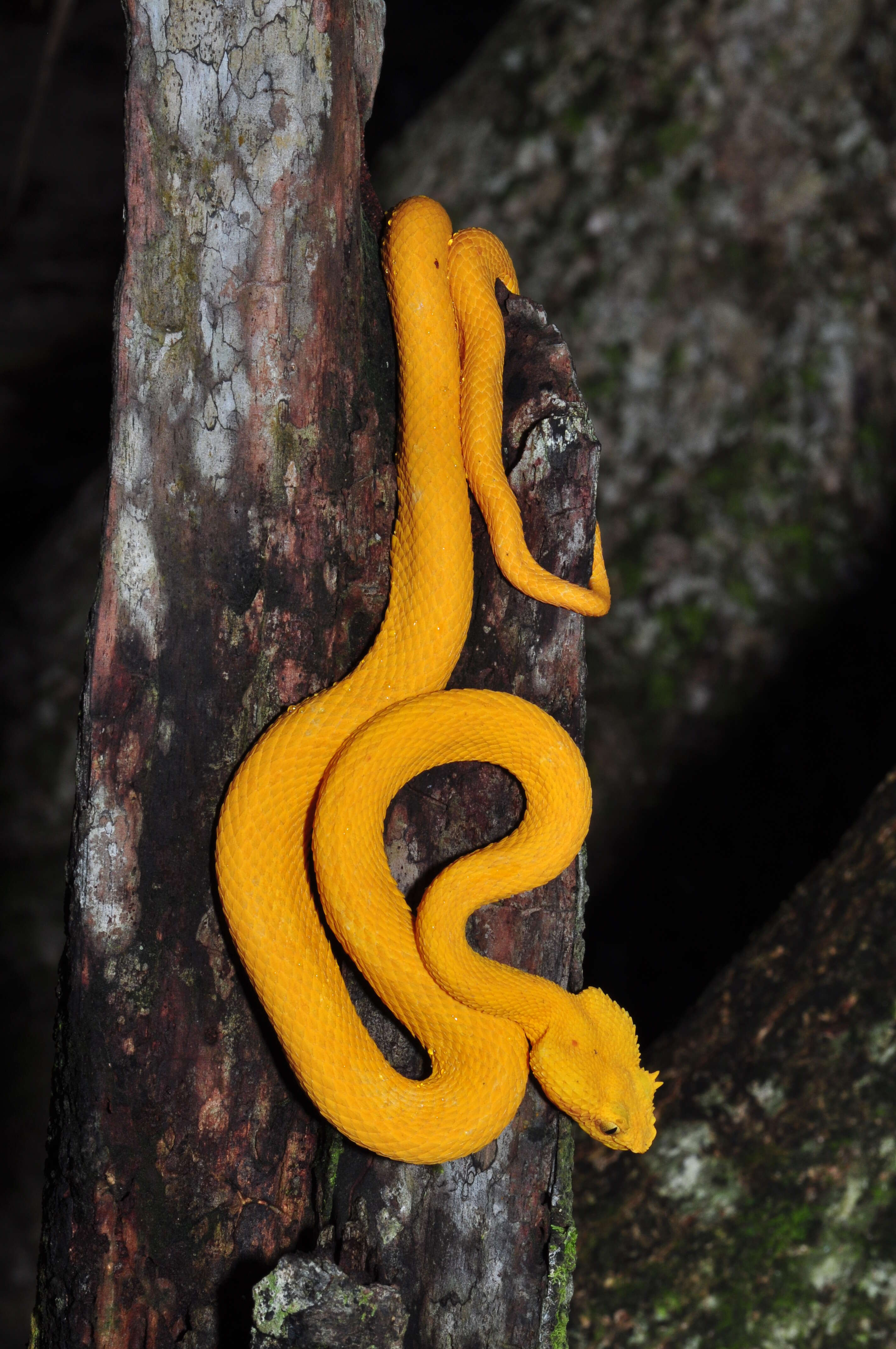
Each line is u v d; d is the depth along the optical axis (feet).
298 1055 3.68
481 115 5.55
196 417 3.68
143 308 3.67
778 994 4.01
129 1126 3.71
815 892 4.04
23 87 13.64
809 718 5.07
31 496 8.86
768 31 5.06
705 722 5.11
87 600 5.93
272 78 3.64
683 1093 4.02
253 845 3.68
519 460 3.73
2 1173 5.41
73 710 5.78
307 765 3.70
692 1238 3.96
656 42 5.19
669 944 5.17
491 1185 3.73
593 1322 3.95
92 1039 3.70
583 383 5.17
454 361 3.74
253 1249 3.75
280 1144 3.75
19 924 5.63
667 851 5.16
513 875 3.69
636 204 5.19
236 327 3.67
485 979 3.69
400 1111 3.68
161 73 3.64
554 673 3.75
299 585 3.72
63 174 12.62
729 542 5.09
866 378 5.11
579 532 3.73
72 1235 3.72
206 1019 3.72
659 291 5.15
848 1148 3.94
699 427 5.11
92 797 3.70
